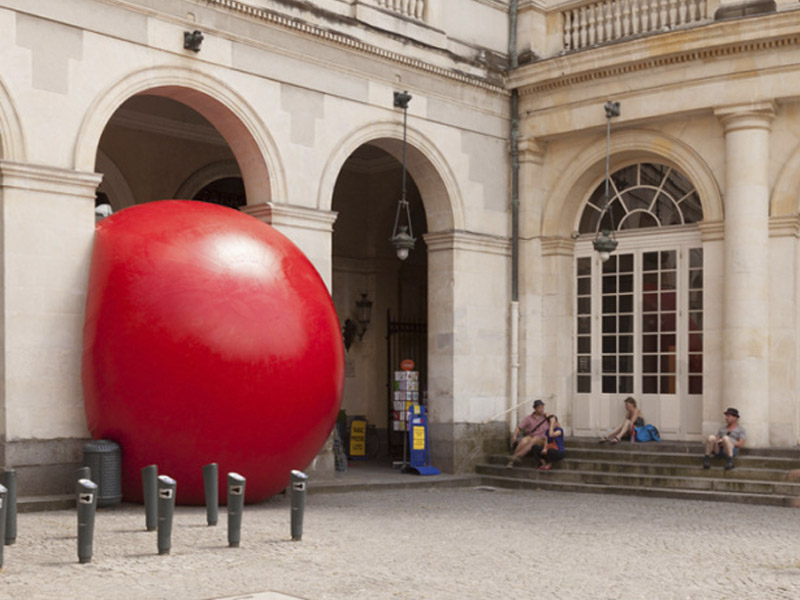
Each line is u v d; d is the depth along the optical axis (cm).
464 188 1555
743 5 1391
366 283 1944
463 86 1560
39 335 1046
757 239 1375
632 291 1567
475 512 1127
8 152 1038
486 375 1577
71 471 1059
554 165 1625
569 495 1344
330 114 1366
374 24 1432
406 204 1441
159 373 979
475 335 1562
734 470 1314
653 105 1474
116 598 631
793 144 1381
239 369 995
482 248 1578
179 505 1056
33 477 1034
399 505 1180
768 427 1373
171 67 1188
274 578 704
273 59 1297
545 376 1617
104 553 776
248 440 1013
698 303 1495
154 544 817
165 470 1015
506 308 1619
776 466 1305
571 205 1623
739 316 1374
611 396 1578
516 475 1484
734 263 1385
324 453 1346
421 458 1517
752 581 734
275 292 1041
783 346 1374
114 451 1003
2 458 1020
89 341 1026
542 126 1602
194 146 1650
